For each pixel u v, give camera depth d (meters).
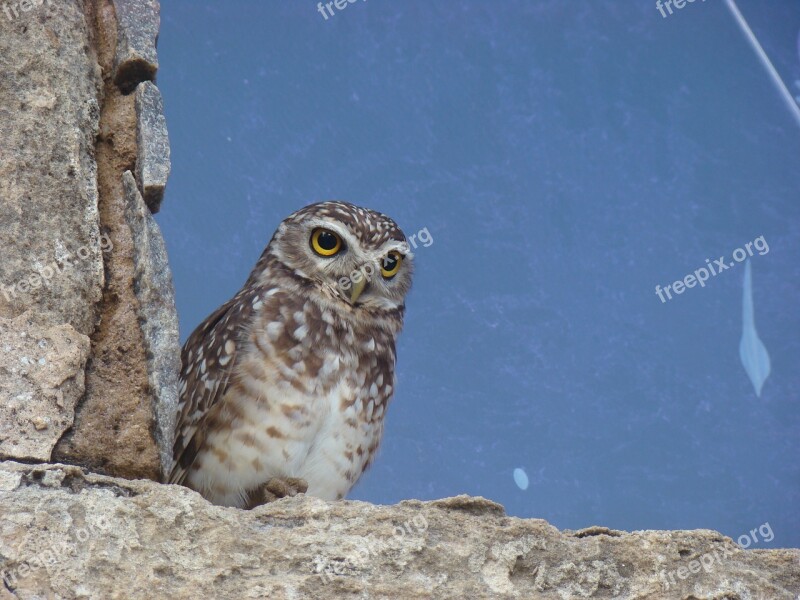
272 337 9.10
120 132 7.90
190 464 8.95
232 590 6.24
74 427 6.97
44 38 7.70
